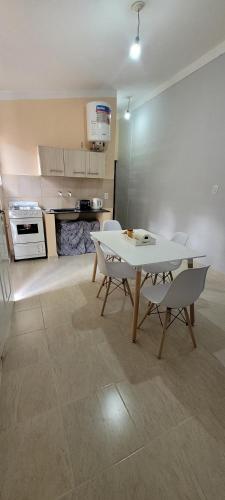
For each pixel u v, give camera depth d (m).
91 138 3.48
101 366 1.59
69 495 0.94
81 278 2.95
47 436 1.15
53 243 3.62
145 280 2.74
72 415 1.26
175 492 0.96
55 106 3.54
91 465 1.04
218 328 2.02
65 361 1.62
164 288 1.86
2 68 2.84
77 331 1.94
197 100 3.09
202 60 2.88
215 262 3.16
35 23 2.11
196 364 1.62
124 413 1.27
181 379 1.50
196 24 2.23
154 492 0.96
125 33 2.31
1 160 3.49
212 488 0.97
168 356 1.69
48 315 2.15
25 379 1.47
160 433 1.17
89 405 1.31
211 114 2.91
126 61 2.87
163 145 3.95
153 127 4.18
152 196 4.47
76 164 3.57
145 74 3.30
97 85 3.50
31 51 2.54
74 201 4.02
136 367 1.58
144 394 1.39
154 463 1.05
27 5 1.90
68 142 3.74
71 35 2.29
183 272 1.40
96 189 4.10
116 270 2.19
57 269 3.23
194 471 1.02
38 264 3.41
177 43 2.56
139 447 1.11
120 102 4.62
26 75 3.03
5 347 1.73
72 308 2.27
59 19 2.07
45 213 3.46
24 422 1.21
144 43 2.52
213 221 3.11
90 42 2.42
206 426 1.21
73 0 1.87
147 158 4.50
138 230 2.41
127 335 1.90
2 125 3.39
